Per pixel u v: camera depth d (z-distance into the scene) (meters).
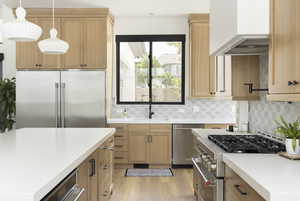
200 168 3.16
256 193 1.60
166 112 6.53
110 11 6.02
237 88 3.67
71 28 5.79
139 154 5.94
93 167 2.61
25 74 5.82
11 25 2.31
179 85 6.62
